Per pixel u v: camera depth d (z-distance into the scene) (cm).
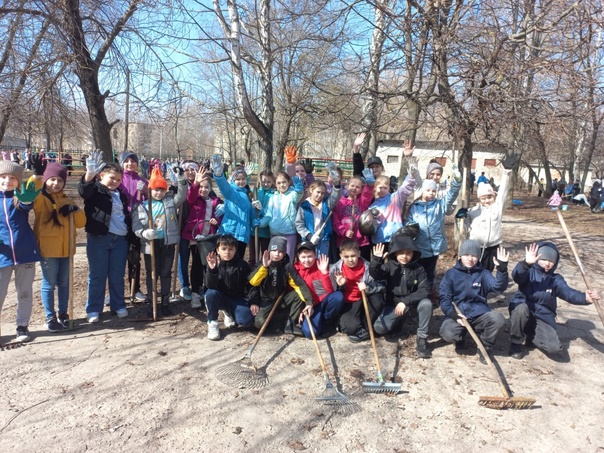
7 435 280
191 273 525
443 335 414
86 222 448
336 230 526
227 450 273
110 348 407
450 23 616
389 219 508
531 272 411
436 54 616
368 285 430
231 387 346
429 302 407
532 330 415
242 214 508
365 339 443
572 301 393
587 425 313
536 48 560
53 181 420
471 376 378
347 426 303
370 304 436
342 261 448
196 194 525
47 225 420
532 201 2441
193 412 311
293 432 294
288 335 453
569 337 468
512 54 585
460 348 423
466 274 416
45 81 651
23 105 674
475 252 406
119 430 288
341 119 856
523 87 597
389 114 729
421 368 391
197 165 561
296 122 1281
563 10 580
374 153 1334
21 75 644
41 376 353
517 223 1459
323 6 686
